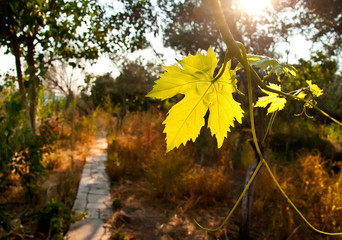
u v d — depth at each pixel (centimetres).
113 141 797
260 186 466
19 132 305
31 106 385
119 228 379
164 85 42
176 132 44
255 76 40
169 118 43
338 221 336
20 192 418
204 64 42
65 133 897
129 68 1005
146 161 628
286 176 486
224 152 669
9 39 336
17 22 296
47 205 347
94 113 1146
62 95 1104
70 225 375
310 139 665
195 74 42
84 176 595
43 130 399
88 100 1466
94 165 687
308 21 302
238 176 592
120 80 1149
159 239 363
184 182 491
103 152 853
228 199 478
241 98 170
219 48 310
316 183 425
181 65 42
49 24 317
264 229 380
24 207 387
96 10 324
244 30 295
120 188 539
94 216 410
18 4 279
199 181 491
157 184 495
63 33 337
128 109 1514
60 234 325
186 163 529
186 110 43
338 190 366
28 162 387
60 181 485
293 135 689
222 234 377
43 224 352
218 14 37
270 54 310
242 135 646
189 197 490
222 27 37
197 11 265
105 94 1547
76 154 779
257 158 329
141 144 722
